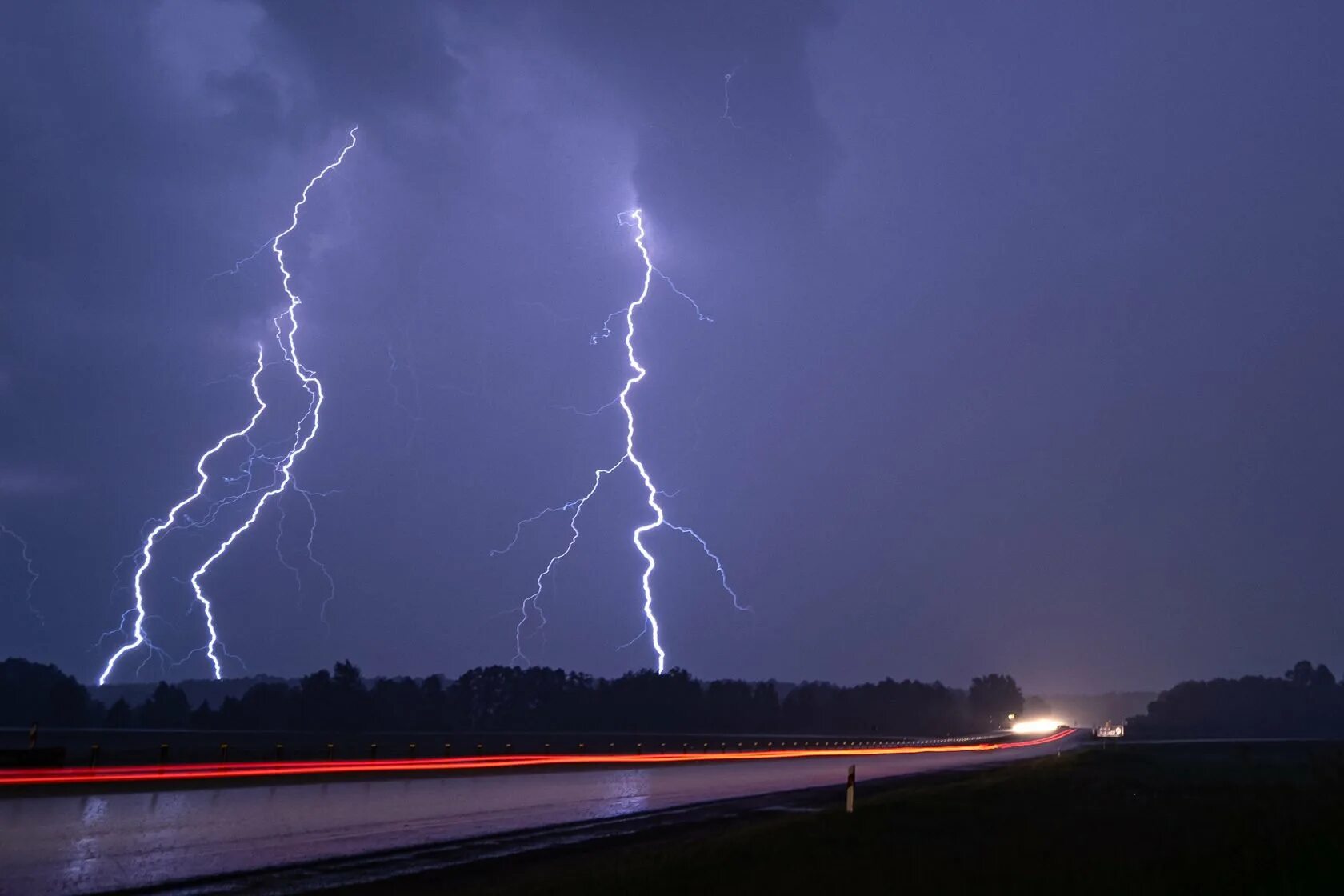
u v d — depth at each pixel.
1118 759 51.59
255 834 18.78
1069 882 12.60
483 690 102.88
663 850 17.23
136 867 14.88
